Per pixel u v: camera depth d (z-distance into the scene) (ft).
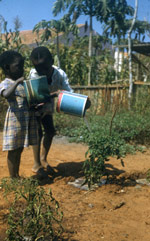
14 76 10.88
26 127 11.00
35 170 12.98
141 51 41.27
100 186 11.74
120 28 56.65
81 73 49.55
